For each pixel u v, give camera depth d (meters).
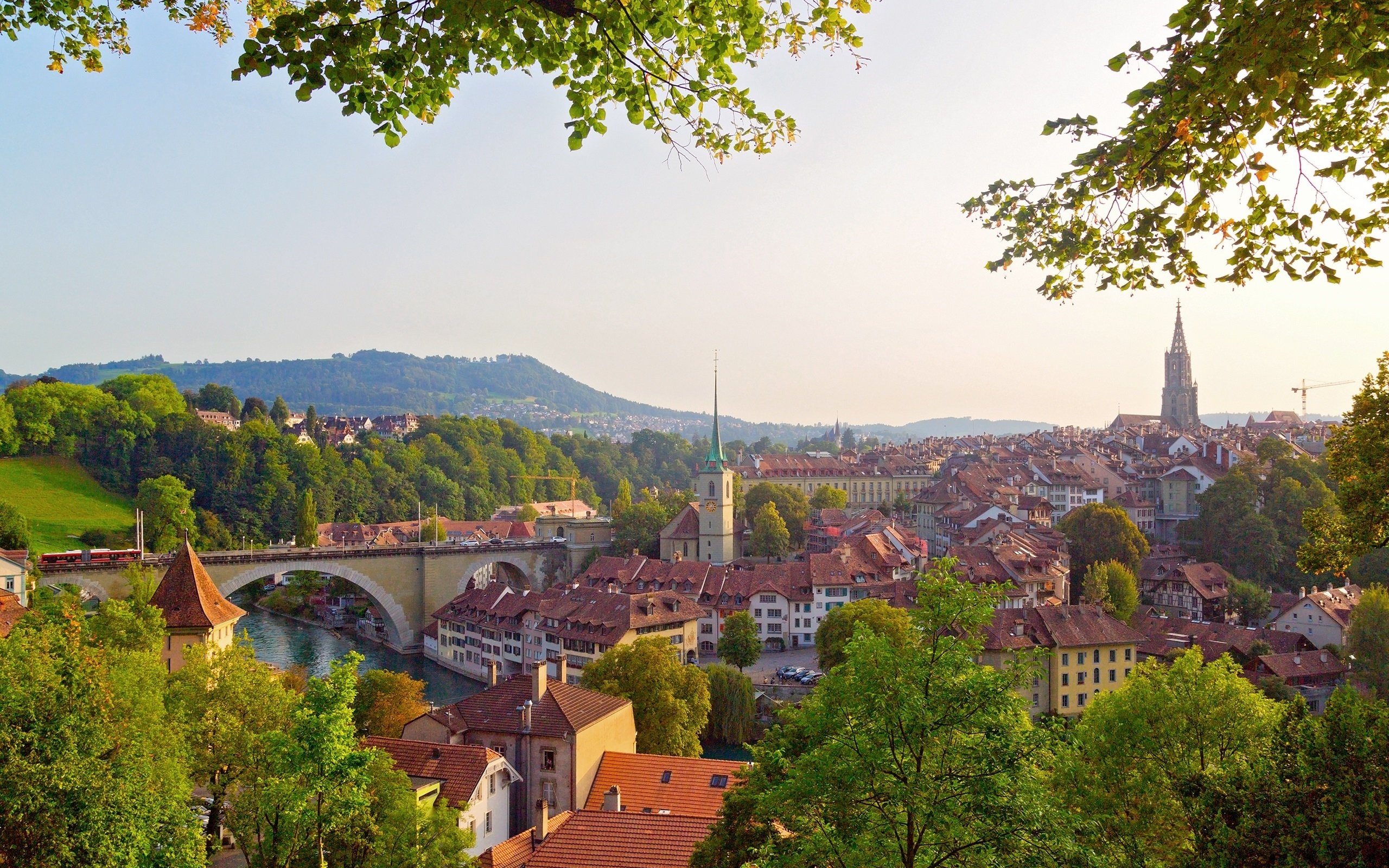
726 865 37.81
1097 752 43.47
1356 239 15.19
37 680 36.84
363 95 13.50
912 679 26.12
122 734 39.81
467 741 66.81
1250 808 28.33
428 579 171.88
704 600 154.38
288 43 12.53
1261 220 15.48
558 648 134.25
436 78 13.75
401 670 155.50
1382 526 28.22
